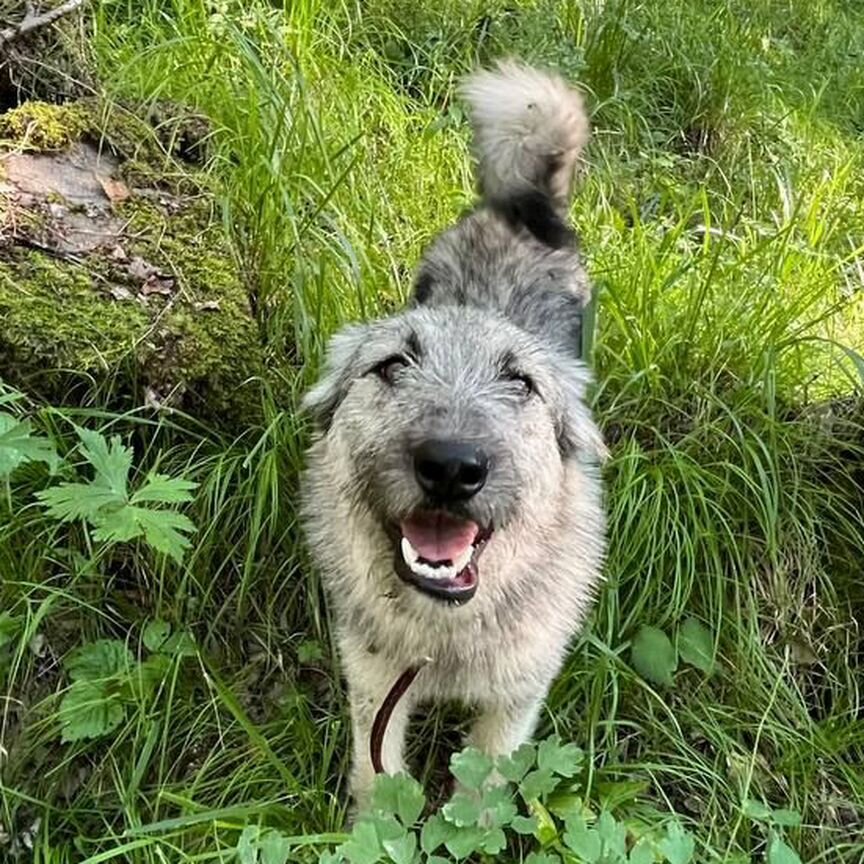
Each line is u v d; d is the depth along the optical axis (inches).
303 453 32.3
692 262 38.2
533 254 36.1
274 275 36.1
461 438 22.7
